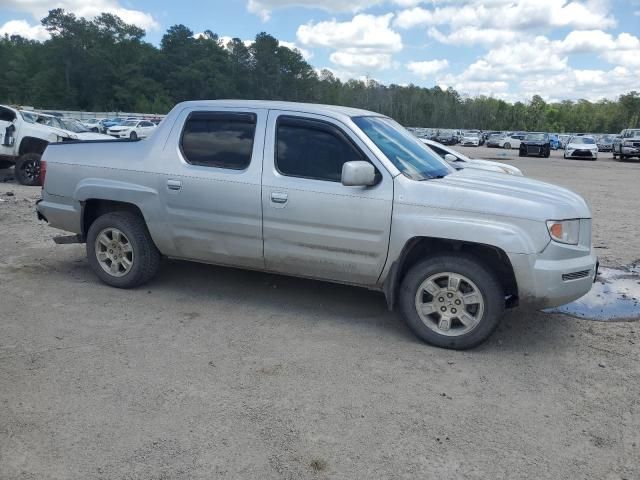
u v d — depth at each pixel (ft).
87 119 210.18
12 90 364.17
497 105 436.76
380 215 14.94
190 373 13.11
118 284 18.81
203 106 17.48
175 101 361.10
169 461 9.91
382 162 15.20
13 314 16.48
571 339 15.87
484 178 16.71
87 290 18.78
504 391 12.72
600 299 19.52
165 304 17.63
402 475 9.70
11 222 29.76
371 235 15.14
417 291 14.98
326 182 15.58
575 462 10.20
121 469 9.67
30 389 12.19
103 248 18.99
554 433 11.10
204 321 16.34
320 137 15.90
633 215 39.04
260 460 10.00
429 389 12.69
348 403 11.97
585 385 13.11
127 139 19.70
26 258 22.65
